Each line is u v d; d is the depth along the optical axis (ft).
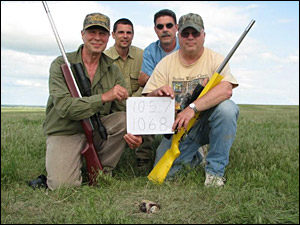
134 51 8.64
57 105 5.92
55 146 6.05
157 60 8.23
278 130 12.48
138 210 4.83
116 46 8.40
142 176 6.42
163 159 6.07
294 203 5.15
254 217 4.54
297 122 15.39
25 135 9.78
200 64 6.41
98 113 6.29
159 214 4.69
